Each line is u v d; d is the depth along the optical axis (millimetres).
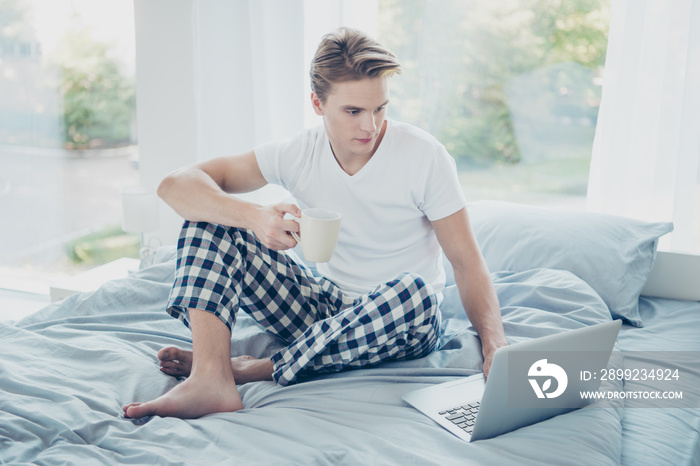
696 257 2080
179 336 1698
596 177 2303
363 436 1168
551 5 2467
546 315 1700
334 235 1326
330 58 1471
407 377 1438
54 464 1089
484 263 1624
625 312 1901
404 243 1691
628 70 2172
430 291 1454
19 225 3375
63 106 3264
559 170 2588
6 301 3135
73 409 1247
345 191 1674
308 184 1704
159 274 2033
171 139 2848
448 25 2576
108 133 3338
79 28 3213
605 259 1974
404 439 1170
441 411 1272
